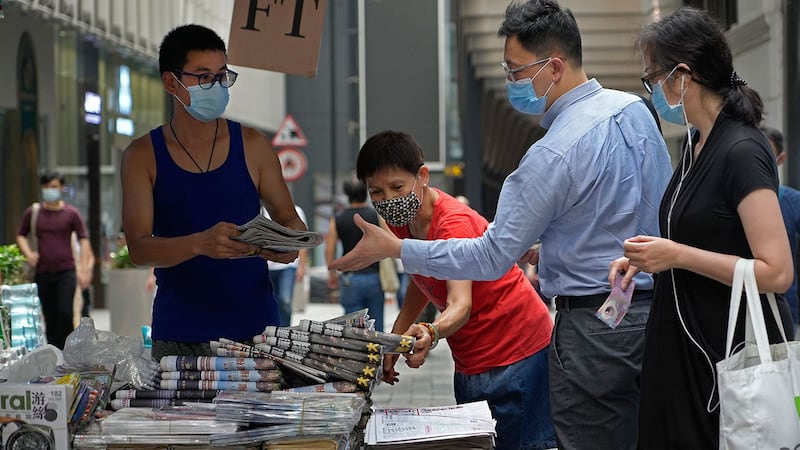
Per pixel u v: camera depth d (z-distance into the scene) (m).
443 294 5.69
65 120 20.48
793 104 14.54
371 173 5.35
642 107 5.10
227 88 5.16
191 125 5.23
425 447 4.86
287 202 5.47
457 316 5.24
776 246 4.12
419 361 5.09
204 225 5.22
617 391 4.99
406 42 52.19
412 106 52.25
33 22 18.05
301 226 5.44
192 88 5.07
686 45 4.36
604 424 5.02
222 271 5.22
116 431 4.33
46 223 14.88
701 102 4.41
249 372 4.58
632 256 4.28
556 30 4.98
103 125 22.91
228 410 4.35
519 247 4.86
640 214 4.97
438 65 52.09
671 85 4.43
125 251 16.66
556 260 5.04
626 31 18.95
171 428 4.32
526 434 5.66
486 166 29.38
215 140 5.27
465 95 27.80
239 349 4.66
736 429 4.09
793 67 14.46
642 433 4.58
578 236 4.95
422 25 51.97
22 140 18.22
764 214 4.14
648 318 4.64
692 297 4.41
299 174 27.64
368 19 52.25
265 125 47.19
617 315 4.72
